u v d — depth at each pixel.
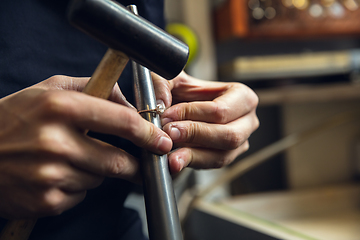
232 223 0.79
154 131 0.36
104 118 0.32
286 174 1.73
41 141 0.31
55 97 0.31
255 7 1.53
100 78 0.35
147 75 0.41
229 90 0.52
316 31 1.60
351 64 1.58
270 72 1.50
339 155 1.74
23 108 0.32
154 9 0.56
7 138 0.32
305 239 0.59
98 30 0.33
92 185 0.35
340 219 1.09
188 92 0.56
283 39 1.76
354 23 1.63
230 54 1.85
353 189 1.41
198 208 1.01
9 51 0.47
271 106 1.76
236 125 0.49
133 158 0.38
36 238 0.47
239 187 1.76
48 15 0.50
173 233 0.37
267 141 1.78
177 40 0.36
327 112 1.73
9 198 0.33
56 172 0.32
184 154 0.43
